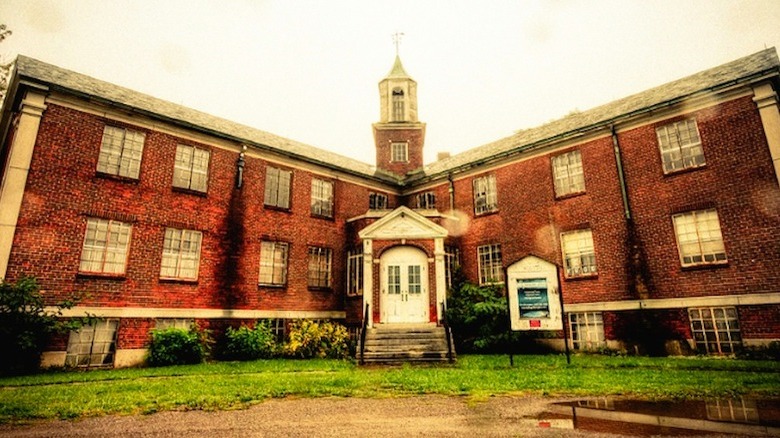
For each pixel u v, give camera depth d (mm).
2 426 5523
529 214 18062
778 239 12078
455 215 20797
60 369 11898
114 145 14398
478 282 19125
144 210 14562
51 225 12570
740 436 4688
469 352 15742
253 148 17953
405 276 16969
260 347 15102
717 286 12938
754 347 12023
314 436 5004
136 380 9812
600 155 16344
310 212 19406
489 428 5238
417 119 27953
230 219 16719
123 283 13648
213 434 5129
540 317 11281
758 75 12859
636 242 14867
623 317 14695
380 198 22828
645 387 7742
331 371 11281
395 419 5828
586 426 5227
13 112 14539
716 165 13539
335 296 19328
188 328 14828
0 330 10594
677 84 16375
